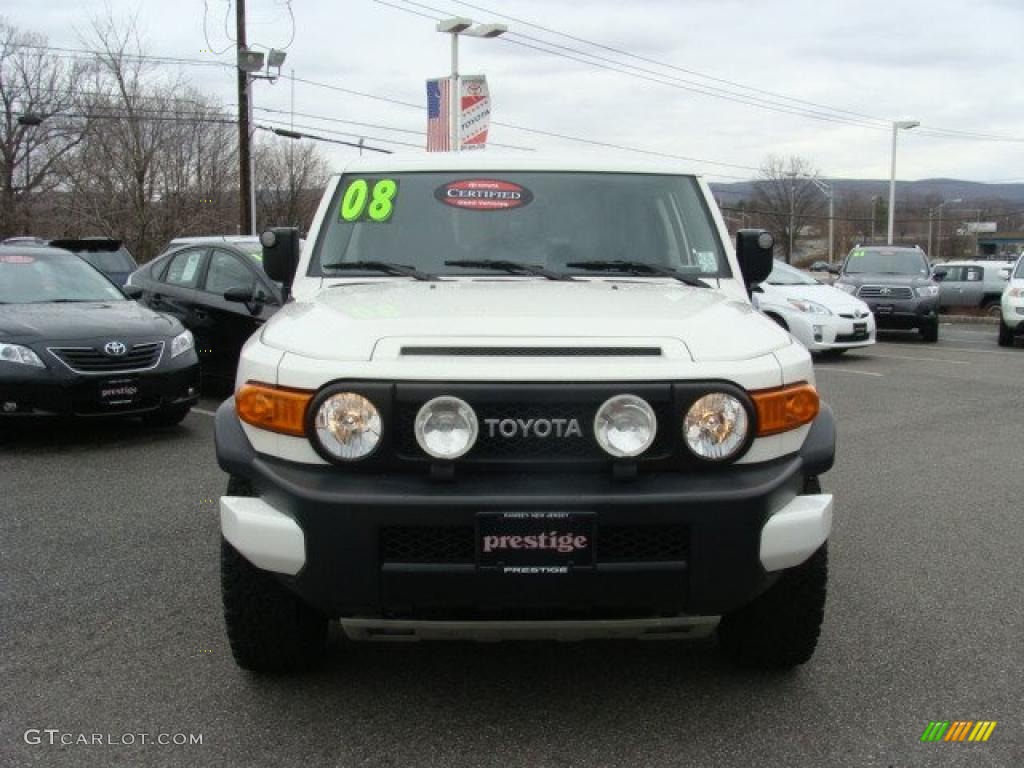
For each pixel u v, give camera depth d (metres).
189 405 8.46
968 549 5.35
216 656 3.87
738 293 4.11
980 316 27.95
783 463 3.13
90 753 3.14
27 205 50.09
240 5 26.94
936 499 6.47
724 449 3.03
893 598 4.56
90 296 9.01
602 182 4.50
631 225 4.37
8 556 5.12
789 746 3.19
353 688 3.60
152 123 47.31
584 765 3.07
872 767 3.06
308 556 2.97
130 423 9.06
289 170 67.12
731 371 3.04
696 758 3.11
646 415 2.94
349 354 3.07
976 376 13.17
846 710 3.43
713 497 2.94
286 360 3.10
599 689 3.60
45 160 50.28
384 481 2.98
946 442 8.44
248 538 3.05
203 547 5.29
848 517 6.02
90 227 46.56
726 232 4.46
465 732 3.28
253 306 9.27
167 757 3.12
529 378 2.96
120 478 6.88
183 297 10.07
